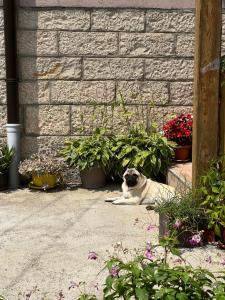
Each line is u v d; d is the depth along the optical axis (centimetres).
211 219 275
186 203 282
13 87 436
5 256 273
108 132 453
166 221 280
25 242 296
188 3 441
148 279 157
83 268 256
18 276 247
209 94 281
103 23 438
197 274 160
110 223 333
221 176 283
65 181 449
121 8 438
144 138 434
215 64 278
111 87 448
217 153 288
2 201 393
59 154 449
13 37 428
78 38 439
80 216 350
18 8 431
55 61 441
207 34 274
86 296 167
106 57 443
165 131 441
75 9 434
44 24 435
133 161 420
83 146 429
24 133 450
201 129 285
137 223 332
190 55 449
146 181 388
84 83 446
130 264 163
